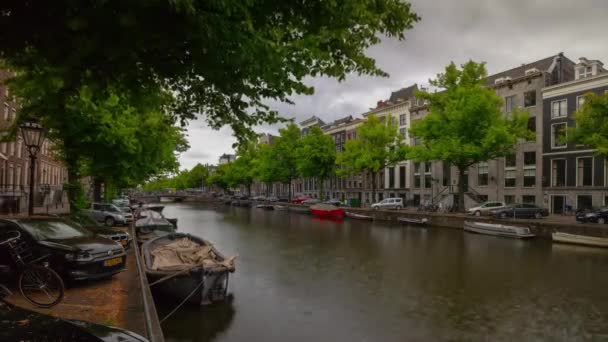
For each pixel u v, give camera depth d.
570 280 13.38
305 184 72.19
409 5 4.80
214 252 11.85
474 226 27.06
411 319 9.58
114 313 6.58
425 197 47.03
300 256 17.81
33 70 4.17
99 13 2.93
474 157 27.80
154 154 15.69
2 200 24.00
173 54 3.66
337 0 3.99
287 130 55.75
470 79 29.22
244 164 73.62
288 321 9.43
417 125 30.48
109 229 13.83
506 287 12.48
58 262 7.99
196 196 95.25
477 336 8.56
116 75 3.73
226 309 10.18
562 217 30.75
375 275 14.08
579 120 21.59
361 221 36.91
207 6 3.14
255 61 3.56
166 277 9.45
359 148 42.72
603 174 31.02
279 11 3.93
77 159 15.19
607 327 9.05
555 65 36.78
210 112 5.52
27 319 3.05
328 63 4.93
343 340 8.35
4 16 3.08
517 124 28.34
